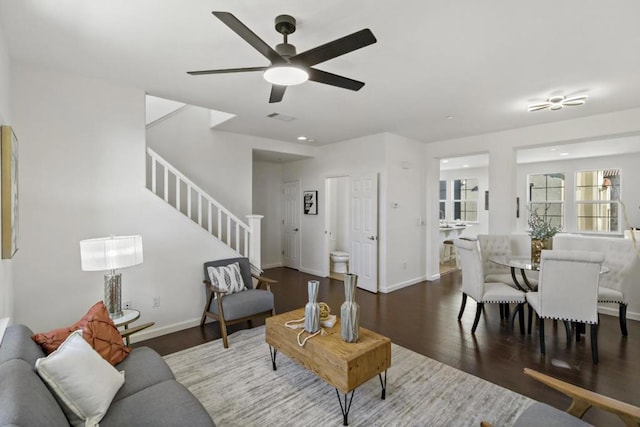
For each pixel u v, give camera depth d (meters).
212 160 4.93
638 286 3.82
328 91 3.23
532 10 1.88
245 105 3.71
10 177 2.03
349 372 1.96
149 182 4.38
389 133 5.05
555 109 3.59
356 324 2.22
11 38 2.22
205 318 3.54
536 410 1.50
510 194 4.75
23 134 2.63
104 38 2.23
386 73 2.79
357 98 3.44
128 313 2.60
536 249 3.58
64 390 1.39
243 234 5.23
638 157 6.97
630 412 1.30
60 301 2.80
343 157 5.73
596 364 2.73
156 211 3.32
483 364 2.75
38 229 2.70
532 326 3.62
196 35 2.19
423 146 5.82
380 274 5.18
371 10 1.89
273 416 2.08
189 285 3.56
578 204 7.79
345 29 2.09
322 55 1.83
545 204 8.27
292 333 2.39
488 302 3.38
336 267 6.52
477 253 3.41
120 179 3.11
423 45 2.31
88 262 2.34
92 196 2.96
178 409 1.50
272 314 3.54
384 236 5.09
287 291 5.12
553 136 4.33
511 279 3.98
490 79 2.91
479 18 1.97
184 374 2.58
